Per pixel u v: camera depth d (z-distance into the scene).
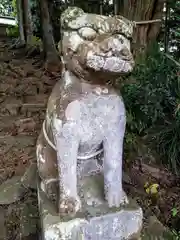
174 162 2.22
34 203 1.92
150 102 2.18
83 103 1.26
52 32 5.33
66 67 1.29
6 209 1.92
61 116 1.26
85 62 1.15
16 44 6.64
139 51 2.41
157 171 2.33
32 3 6.57
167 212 2.08
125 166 2.33
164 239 1.63
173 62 2.19
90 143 1.33
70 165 1.31
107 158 1.35
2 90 4.17
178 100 2.11
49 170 1.47
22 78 4.72
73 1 4.48
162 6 2.53
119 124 1.31
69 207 1.34
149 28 2.54
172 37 2.66
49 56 5.20
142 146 2.40
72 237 1.33
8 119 3.46
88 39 1.21
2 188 2.10
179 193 2.23
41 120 3.41
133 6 2.53
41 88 4.33
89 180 1.50
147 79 2.22
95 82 1.27
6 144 2.94
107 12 4.01
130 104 2.25
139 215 1.40
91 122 1.28
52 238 1.31
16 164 2.56
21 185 2.09
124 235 1.40
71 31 1.22
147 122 2.34
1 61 5.59
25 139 3.06
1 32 8.07
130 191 2.12
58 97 1.32
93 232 1.35
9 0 9.16
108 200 1.39
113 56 1.14
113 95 1.29
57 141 1.29
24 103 3.82
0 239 1.73
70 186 1.33
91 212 1.36
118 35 1.15
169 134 2.25
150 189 2.14
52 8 5.45
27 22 6.51
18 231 1.74
